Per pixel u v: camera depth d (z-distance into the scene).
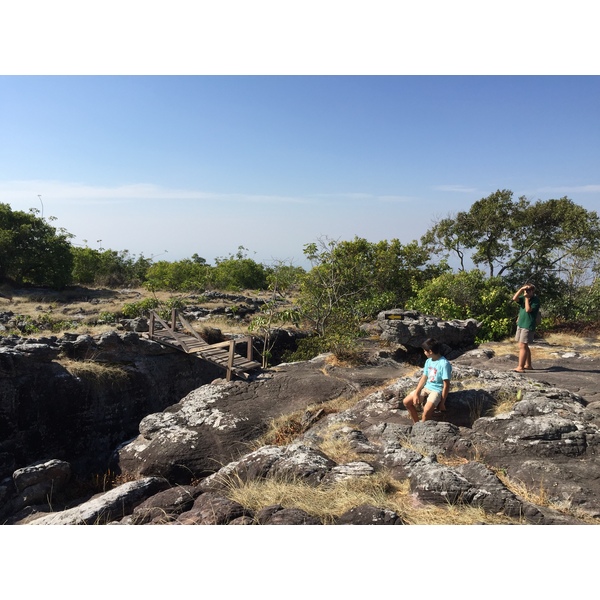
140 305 18.88
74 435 9.69
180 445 7.56
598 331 14.28
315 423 7.84
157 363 11.82
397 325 12.05
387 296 18.16
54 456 9.31
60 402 9.49
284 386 9.54
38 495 6.91
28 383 9.04
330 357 11.40
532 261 21.73
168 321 15.40
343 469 5.09
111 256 34.97
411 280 20.56
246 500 4.73
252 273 35.53
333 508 4.43
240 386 9.56
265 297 28.91
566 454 5.25
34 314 18.59
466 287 16.06
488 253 22.62
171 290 30.67
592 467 4.98
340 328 13.45
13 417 8.75
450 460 5.48
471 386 7.47
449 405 6.73
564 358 10.75
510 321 14.61
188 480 7.25
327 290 16.73
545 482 4.75
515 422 5.71
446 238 23.25
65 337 10.92
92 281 33.12
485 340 14.17
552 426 5.48
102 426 10.21
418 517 4.22
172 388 12.05
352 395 8.98
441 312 15.26
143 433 8.20
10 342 10.10
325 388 9.30
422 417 6.42
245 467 5.48
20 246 27.03
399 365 11.50
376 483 4.75
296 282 22.55
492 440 5.65
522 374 8.91
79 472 9.55
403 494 4.72
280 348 15.61
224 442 7.64
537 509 4.18
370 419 7.09
